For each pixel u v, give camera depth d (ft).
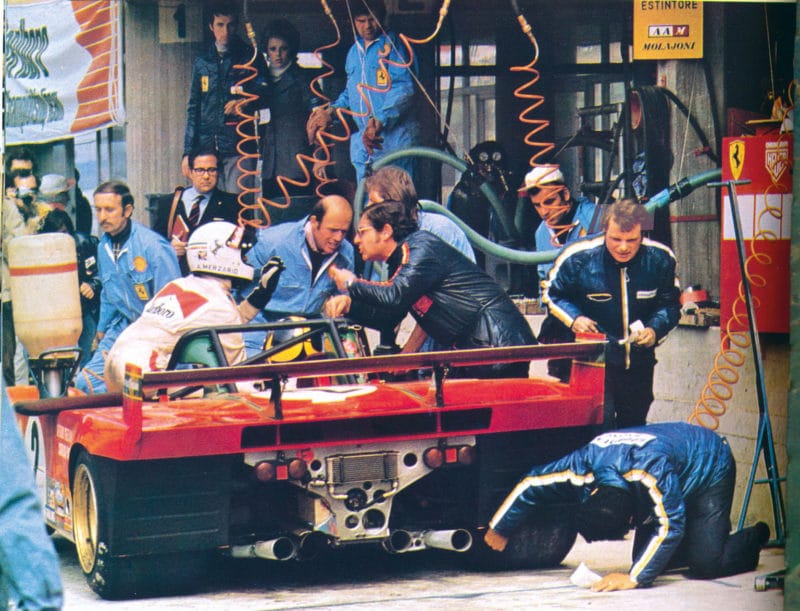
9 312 23.59
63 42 23.44
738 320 24.11
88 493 19.70
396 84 23.89
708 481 19.76
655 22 24.35
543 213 24.31
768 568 20.72
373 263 23.59
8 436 9.53
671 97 24.48
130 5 23.44
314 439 18.84
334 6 23.70
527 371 23.29
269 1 23.59
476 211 24.12
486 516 19.95
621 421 24.31
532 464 20.13
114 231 23.52
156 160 23.56
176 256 23.53
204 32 23.53
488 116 24.21
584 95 24.41
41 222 23.49
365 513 19.10
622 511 18.86
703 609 18.16
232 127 23.59
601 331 24.31
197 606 18.44
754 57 24.53
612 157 24.41
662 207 24.38
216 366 21.03
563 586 19.57
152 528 18.52
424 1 23.90
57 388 23.56
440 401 19.27
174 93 23.57
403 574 20.65
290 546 19.06
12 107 23.41
